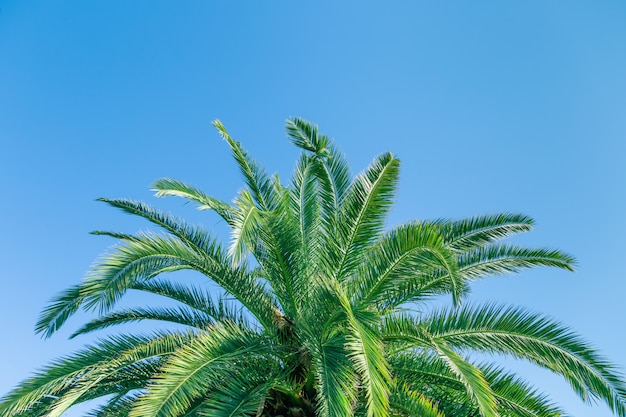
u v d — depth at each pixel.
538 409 10.23
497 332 10.02
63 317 10.02
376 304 10.17
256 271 11.45
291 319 10.43
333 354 8.57
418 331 9.46
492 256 11.45
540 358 10.00
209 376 8.51
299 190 11.95
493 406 8.22
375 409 6.88
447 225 11.60
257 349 9.36
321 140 11.91
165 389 8.00
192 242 10.73
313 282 10.29
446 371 10.48
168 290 11.25
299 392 10.03
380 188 10.30
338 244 10.50
